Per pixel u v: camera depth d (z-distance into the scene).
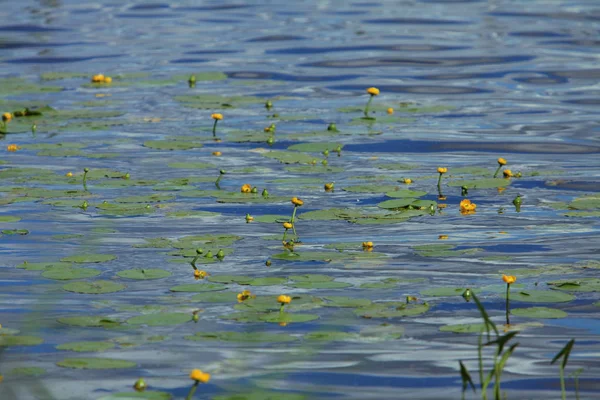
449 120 18.67
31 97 20.52
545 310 9.67
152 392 7.92
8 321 9.48
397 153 16.39
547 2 31.67
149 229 12.44
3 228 12.45
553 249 11.61
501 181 14.41
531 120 18.62
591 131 17.78
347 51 24.88
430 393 8.05
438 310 9.74
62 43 25.92
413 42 25.88
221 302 9.89
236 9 31.16
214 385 8.11
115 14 30.20
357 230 12.43
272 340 8.96
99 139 17.22
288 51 24.95
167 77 22.14
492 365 8.59
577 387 8.09
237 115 18.92
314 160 15.80
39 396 7.87
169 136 17.30
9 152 16.38
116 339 9.04
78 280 10.53
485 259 11.25
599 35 26.28
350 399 7.91
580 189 14.33
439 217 12.99
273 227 12.55
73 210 13.24
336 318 9.48
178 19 29.41
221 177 14.89
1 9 31.05
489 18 29.09
